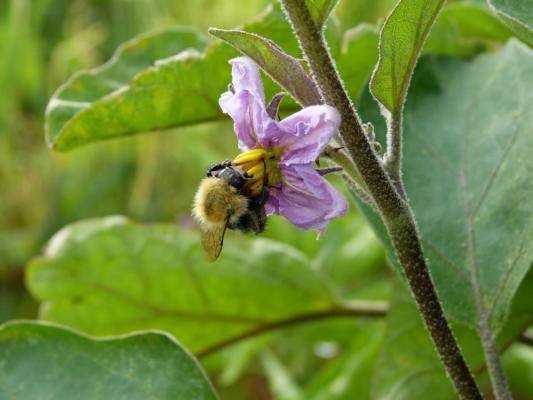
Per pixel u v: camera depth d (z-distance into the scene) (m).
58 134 0.30
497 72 0.30
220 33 0.23
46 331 0.27
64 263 0.36
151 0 0.69
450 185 0.29
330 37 0.31
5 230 0.71
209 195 0.26
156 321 0.37
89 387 0.26
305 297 0.36
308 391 0.43
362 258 0.49
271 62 0.24
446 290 0.28
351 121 0.23
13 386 0.26
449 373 0.25
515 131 0.29
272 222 0.52
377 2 0.59
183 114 0.30
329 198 0.23
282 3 0.23
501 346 0.31
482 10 0.33
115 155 0.69
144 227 0.36
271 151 0.24
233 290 0.36
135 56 0.32
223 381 0.44
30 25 0.73
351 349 0.42
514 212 0.28
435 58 0.31
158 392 0.26
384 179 0.24
